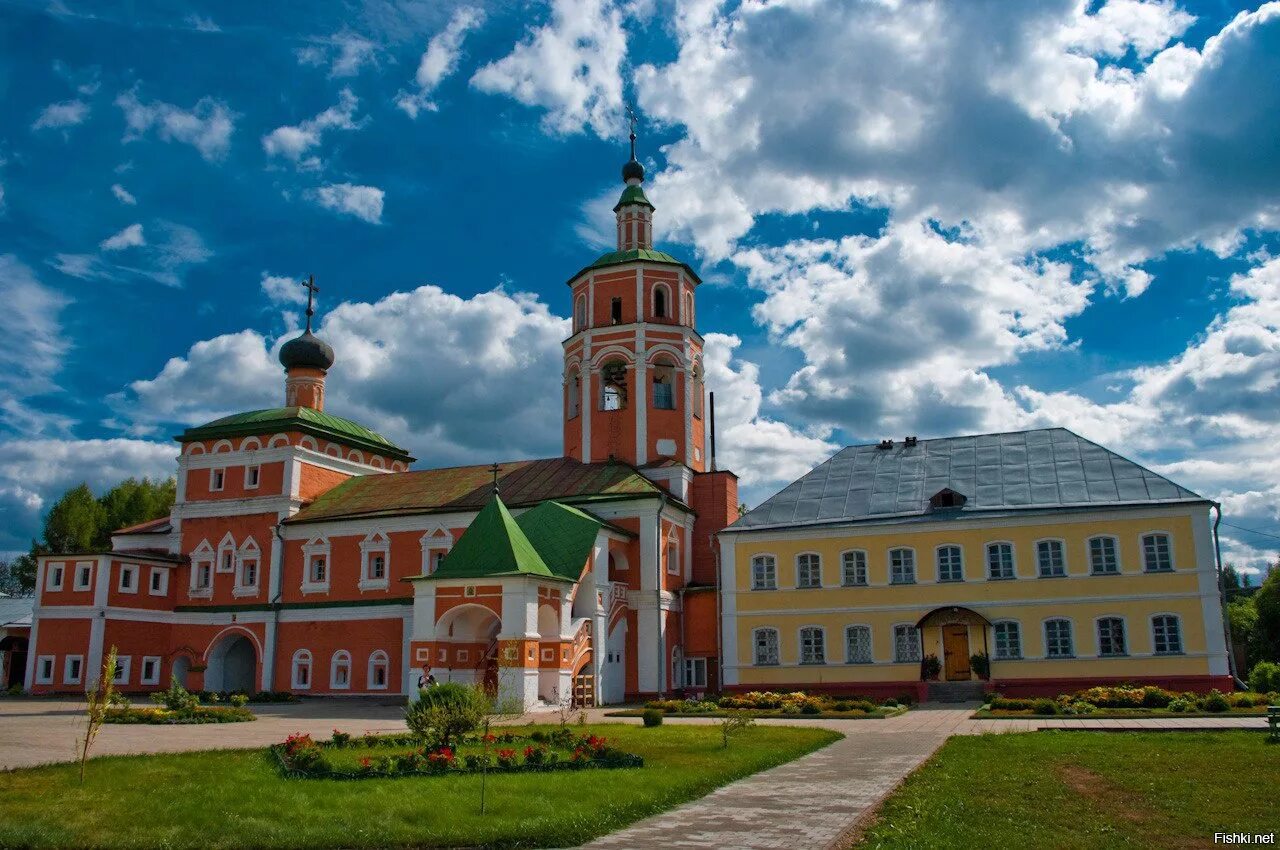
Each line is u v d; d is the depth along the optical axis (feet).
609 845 49.47
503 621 142.82
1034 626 151.43
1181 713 111.04
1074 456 162.81
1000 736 92.79
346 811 55.52
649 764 73.36
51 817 53.98
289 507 205.57
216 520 212.23
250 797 59.11
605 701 160.04
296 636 197.67
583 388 198.18
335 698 187.62
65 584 201.98
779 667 163.12
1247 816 54.19
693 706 134.62
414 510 192.44
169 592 211.20
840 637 160.86
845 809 57.93
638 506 176.24
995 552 155.43
